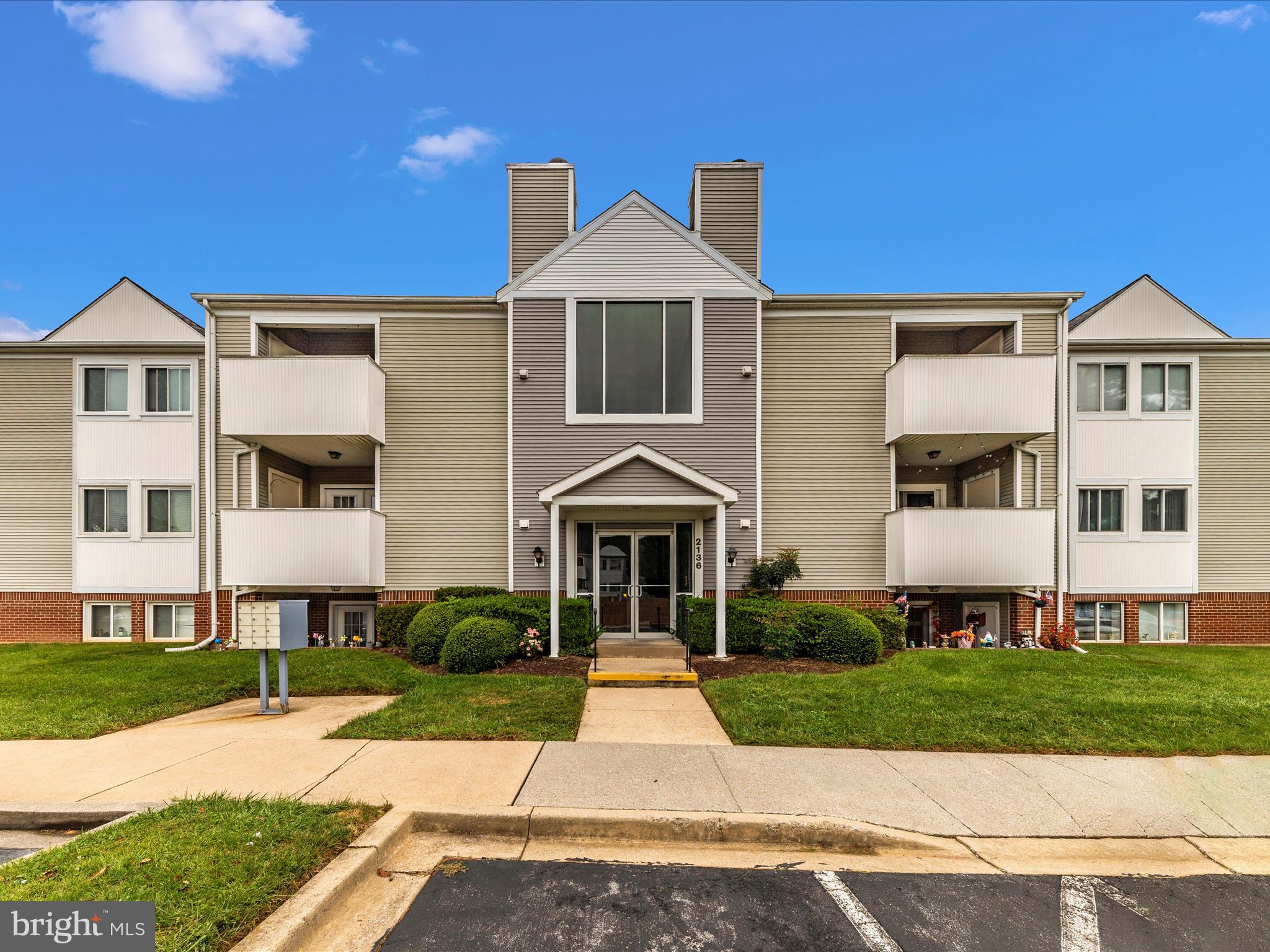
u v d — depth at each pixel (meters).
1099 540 12.85
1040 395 11.48
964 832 4.43
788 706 7.24
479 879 3.82
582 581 11.80
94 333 13.16
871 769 5.48
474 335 12.48
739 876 3.92
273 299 12.28
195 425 12.86
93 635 12.91
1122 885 3.86
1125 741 6.15
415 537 12.20
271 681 8.58
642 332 12.01
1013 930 3.39
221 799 4.53
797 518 12.21
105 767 5.35
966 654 10.35
